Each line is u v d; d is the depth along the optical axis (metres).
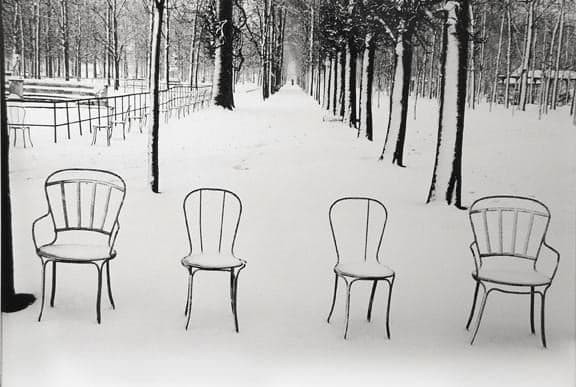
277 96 24.38
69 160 6.77
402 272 3.97
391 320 3.26
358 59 12.40
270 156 7.77
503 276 3.04
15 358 2.64
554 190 5.65
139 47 17.20
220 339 2.92
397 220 5.04
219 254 3.23
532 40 9.73
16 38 11.98
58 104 11.55
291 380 2.58
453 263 4.14
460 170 5.50
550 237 4.71
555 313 3.44
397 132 7.34
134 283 3.63
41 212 4.88
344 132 10.60
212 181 6.25
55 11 12.91
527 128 7.97
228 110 14.04
